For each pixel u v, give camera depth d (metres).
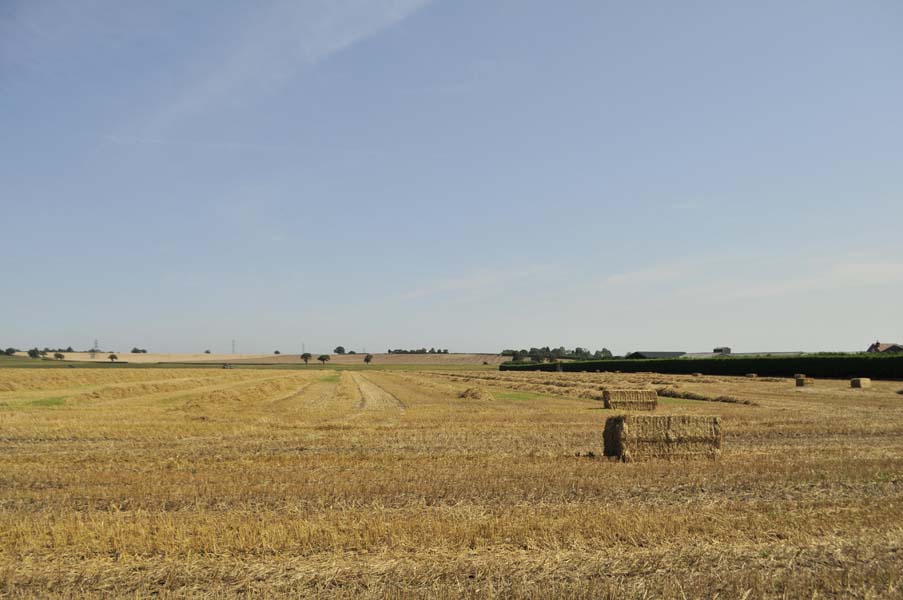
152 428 29.03
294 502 14.84
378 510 14.02
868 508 14.20
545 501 14.99
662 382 72.69
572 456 22.20
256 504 14.70
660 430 21.66
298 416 36.09
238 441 25.78
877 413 36.91
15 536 11.77
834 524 12.55
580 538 11.44
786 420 32.78
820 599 9.02
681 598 8.95
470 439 26.58
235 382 89.25
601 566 10.17
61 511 14.22
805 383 64.00
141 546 11.07
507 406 44.59
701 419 21.94
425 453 22.73
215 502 14.91
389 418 34.88
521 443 25.52
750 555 10.75
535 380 84.19
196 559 10.57
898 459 21.06
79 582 9.77
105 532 11.82
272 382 75.56
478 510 13.94
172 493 15.70
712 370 101.94
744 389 59.84
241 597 9.14
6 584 9.68
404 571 9.98
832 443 25.53
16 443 25.30
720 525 12.33
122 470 19.36
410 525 12.09
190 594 9.24
